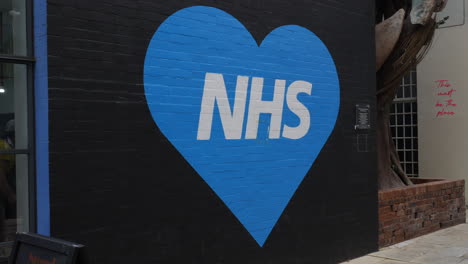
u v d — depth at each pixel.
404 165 13.34
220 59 5.75
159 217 5.14
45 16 4.33
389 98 9.94
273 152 6.36
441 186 9.88
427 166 12.78
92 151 4.61
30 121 4.46
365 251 7.75
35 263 2.87
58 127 4.38
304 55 6.82
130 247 4.88
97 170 4.64
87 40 4.58
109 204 4.72
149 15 5.06
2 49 4.39
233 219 5.87
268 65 6.31
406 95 13.34
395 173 10.20
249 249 6.04
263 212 6.21
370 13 8.06
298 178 6.69
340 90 7.39
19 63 4.41
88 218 4.56
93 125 4.62
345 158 7.45
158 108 5.14
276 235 6.37
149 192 5.05
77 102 4.50
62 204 4.38
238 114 5.95
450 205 10.16
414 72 13.16
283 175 6.47
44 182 4.36
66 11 4.44
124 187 4.85
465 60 12.24
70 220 4.43
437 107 12.66
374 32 8.15
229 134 5.84
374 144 8.04
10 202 4.41
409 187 9.06
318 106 7.01
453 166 12.38
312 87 6.92
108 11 4.74
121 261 4.81
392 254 7.75
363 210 7.74
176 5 5.31
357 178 7.66
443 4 9.18
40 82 4.41
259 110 6.19
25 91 4.49
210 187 5.63
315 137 6.95
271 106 6.34
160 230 5.14
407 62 9.46
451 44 12.45
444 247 8.20
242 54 6.00
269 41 6.33
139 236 4.96
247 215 6.02
